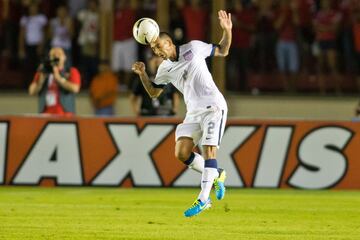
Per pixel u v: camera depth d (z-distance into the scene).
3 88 71.75
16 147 49.97
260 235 29.38
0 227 31.05
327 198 44.62
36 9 70.19
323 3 70.38
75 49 70.69
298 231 30.70
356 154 49.91
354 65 71.44
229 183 49.78
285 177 49.81
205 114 30.47
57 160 50.00
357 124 50.00
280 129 49.84
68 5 72.31
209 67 66.31
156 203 40.91
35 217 34.50
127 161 49.84
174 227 31.38
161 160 49.75
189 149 30.78
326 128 49.91
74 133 49.97
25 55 70.69
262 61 71.44
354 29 70.44
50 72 51.50
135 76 52.88
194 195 45.50
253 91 71.19
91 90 65.38
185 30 67.06
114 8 69.94
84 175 49.88
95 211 37.06
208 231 30.28
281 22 69.94
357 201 43.00
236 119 49.78
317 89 71.69
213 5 65.44
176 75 30.94
